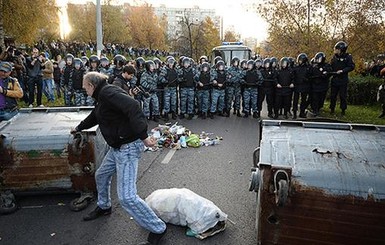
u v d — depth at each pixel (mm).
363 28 13961
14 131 4348
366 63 14547
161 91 9914
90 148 4203
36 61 11461
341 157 2961
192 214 3611
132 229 3736
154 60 9906
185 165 5871
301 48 14695
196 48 39469
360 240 2709
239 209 4223
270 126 3934
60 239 3539
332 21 14289
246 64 10328
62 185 4285
